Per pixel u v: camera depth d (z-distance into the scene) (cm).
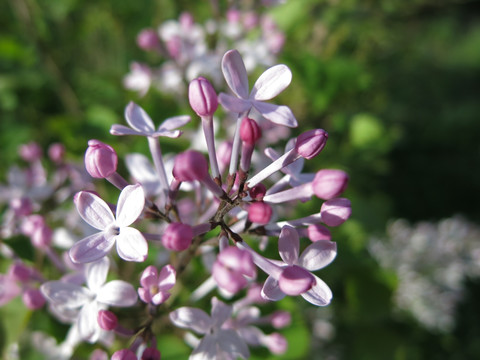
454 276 20
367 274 16
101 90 17
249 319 8
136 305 8
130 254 6
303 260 6
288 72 6
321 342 17
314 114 20
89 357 9
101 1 17
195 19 18
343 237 14
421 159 35
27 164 16
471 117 36
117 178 6
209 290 8
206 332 7
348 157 20
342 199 6
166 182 7
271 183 11
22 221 10
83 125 14
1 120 17
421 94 38
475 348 25
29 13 16
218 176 6
